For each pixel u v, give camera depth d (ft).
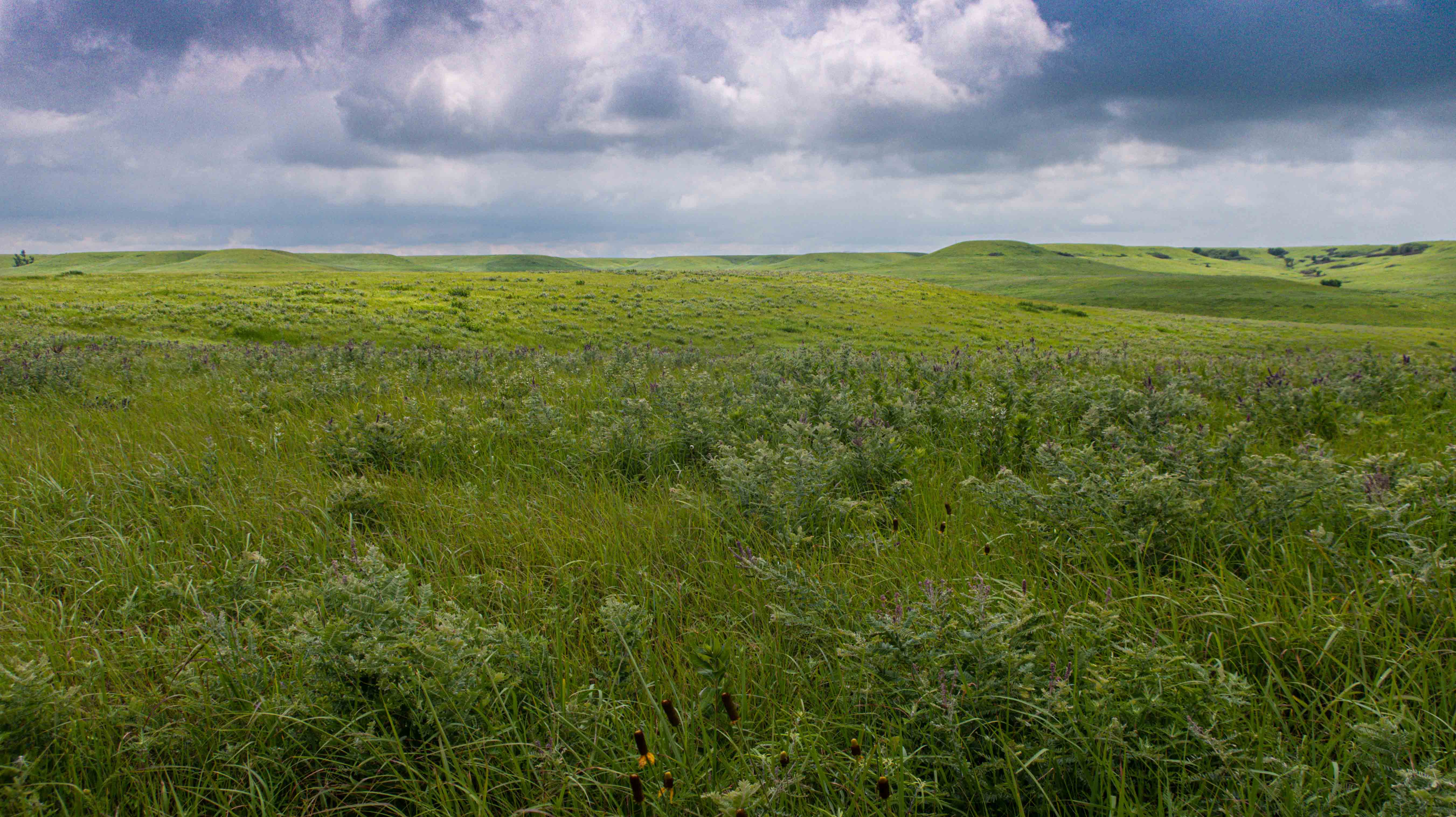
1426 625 8.18
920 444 18.57
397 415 24.84
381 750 7.00
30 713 6.80
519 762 7.04
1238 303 455.63
